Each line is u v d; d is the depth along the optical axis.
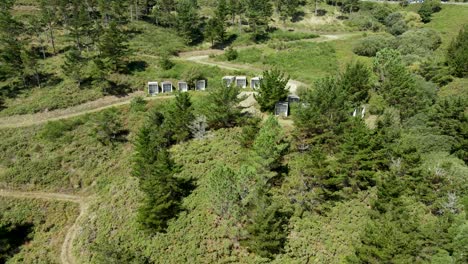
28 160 54.09
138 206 41.53
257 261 31.48
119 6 91.69
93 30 85.75
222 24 94.06
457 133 44.03
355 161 37.00
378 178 37.25
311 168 34.75
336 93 46.84
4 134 58.28
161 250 34.88
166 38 95.75
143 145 44.56
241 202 34.28
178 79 75.50
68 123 60.09
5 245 41.88
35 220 46.25
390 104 54.44
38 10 98.56
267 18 104.19
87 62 76.00
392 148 38.97
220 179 35.44
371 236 27.86
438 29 101.56
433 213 34.53
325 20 113.94
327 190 35.28
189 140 49.47
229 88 50.41
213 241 34.16
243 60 86.19
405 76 55.09
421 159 38.38
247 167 36.84
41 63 75.00
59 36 86.06
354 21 112.69
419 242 27.47
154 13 101.44
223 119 50.41
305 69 80.19
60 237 43.72
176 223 36.69
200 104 58.78
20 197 49.12
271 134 38.66
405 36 90.81
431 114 48.09
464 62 66.88
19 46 69.81
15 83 69.12
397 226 28.81
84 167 53.59
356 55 87.44
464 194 34.56
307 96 50.44
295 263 30.88
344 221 34.31
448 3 117.44
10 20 75.75
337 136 42.09
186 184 41.44
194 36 97.62
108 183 50.94
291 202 35.91
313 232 33.38
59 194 50.38
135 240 37.44
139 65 79.31
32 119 62.41
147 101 67.31
